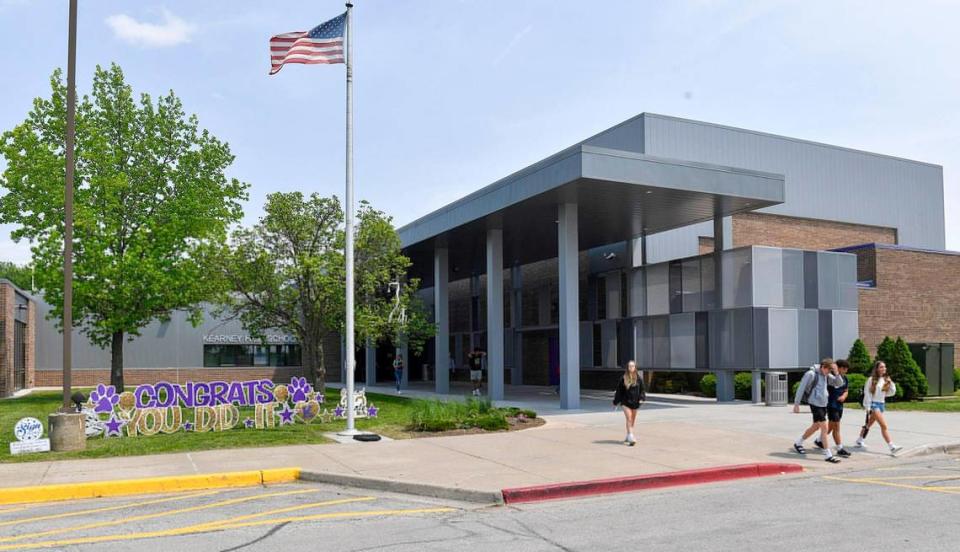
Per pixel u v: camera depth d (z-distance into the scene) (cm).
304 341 2617
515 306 4119
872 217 3897
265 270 2502
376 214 2675
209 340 4419
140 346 4294
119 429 1656
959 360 3300
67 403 1490
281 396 1884
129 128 3114
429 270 4216
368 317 2622
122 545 796
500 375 2820
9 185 2816
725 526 862
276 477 1217
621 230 3033
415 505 1026
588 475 1188
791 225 3638
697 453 1414
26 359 3881
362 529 869
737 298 2602
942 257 3300
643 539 803
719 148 3409
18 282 7162
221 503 1038
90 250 2722
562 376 2384
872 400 1467
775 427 1800
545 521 911
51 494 1080
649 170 2230
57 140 2962
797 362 2608
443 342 3334
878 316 3081
